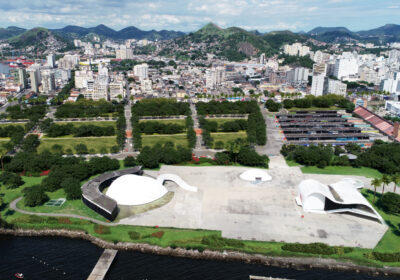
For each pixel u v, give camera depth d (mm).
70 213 196375
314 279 149250
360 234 179250
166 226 183750
